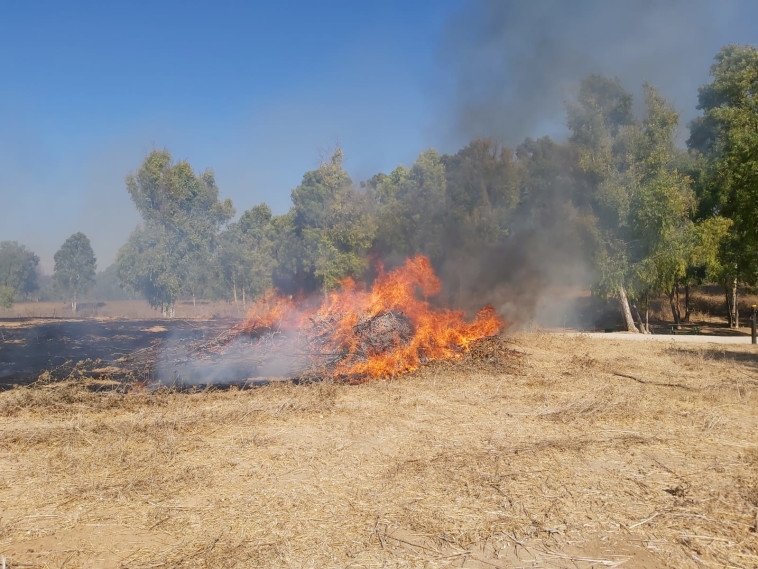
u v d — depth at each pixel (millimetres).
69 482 5238
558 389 9586
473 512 4574
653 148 21859
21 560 3805
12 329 18906
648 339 18141
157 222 29359
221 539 4113
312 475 5438
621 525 4344
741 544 4027
